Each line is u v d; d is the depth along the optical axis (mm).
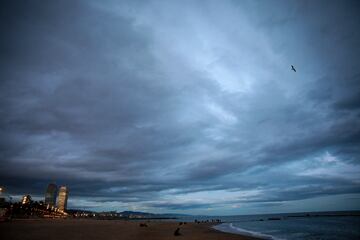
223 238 33312
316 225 69438
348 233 43625
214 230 52750
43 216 144125
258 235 41312
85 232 37688
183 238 32938
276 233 45656
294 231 50219
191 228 59625
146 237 33281
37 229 40656
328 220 97625
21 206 137875
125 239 29547
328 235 41000
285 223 88875
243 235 40344
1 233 31594
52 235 31266
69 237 29672
